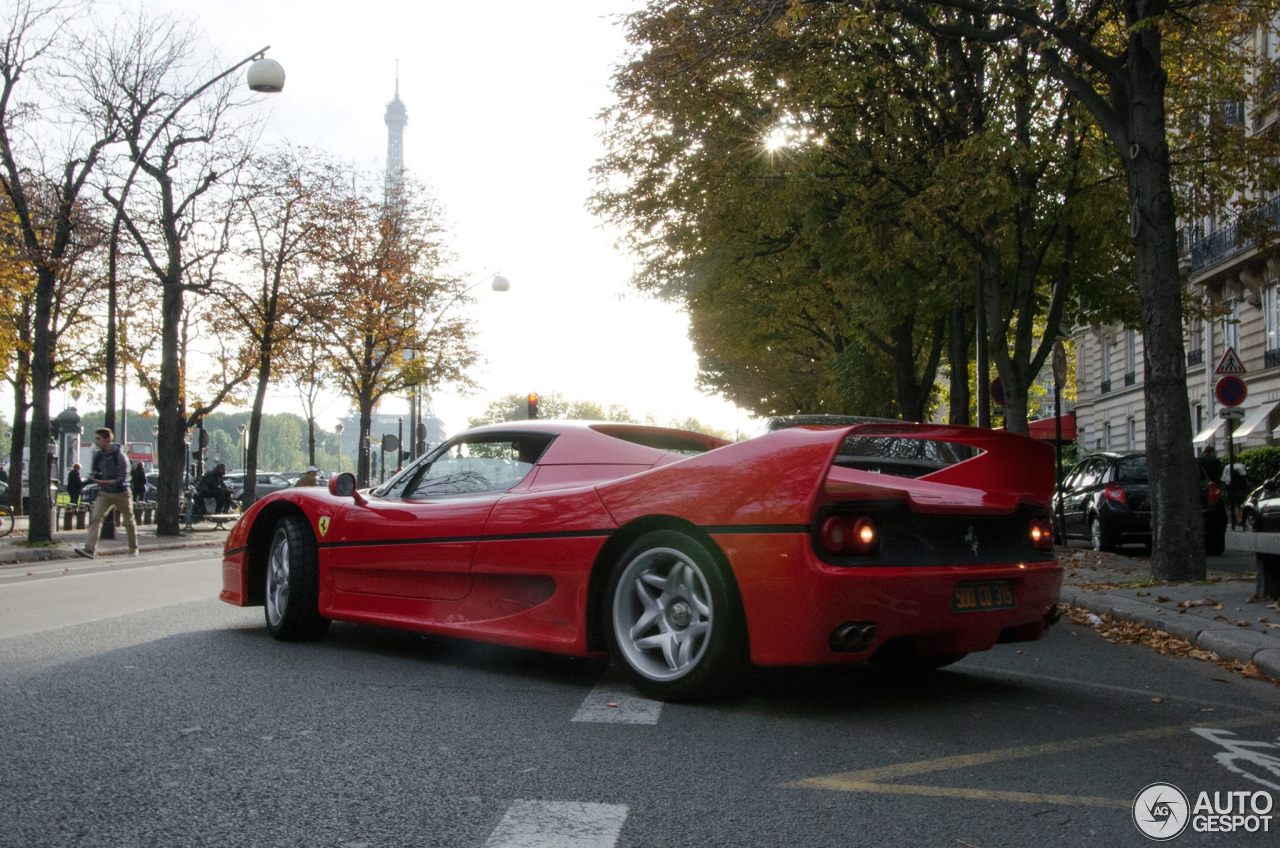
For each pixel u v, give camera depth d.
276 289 28.47
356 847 2.98
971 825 3.25
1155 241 11.26
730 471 4.75
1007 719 4.81
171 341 24.06
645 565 4.97
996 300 17.25
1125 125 11.63
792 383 43.28
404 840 3.03
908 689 5.49
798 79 15.81
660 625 4.94
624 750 4.05
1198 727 4.75
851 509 4.59
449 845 3.00
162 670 5.61
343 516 6.40
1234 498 21.94
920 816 3.33
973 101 16.48
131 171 22.23
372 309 34.00
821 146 17.02
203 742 4.09
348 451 150.88
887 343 25.73
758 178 18.23
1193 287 33.12
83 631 7.16
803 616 4.45
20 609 8.80
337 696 4.97
